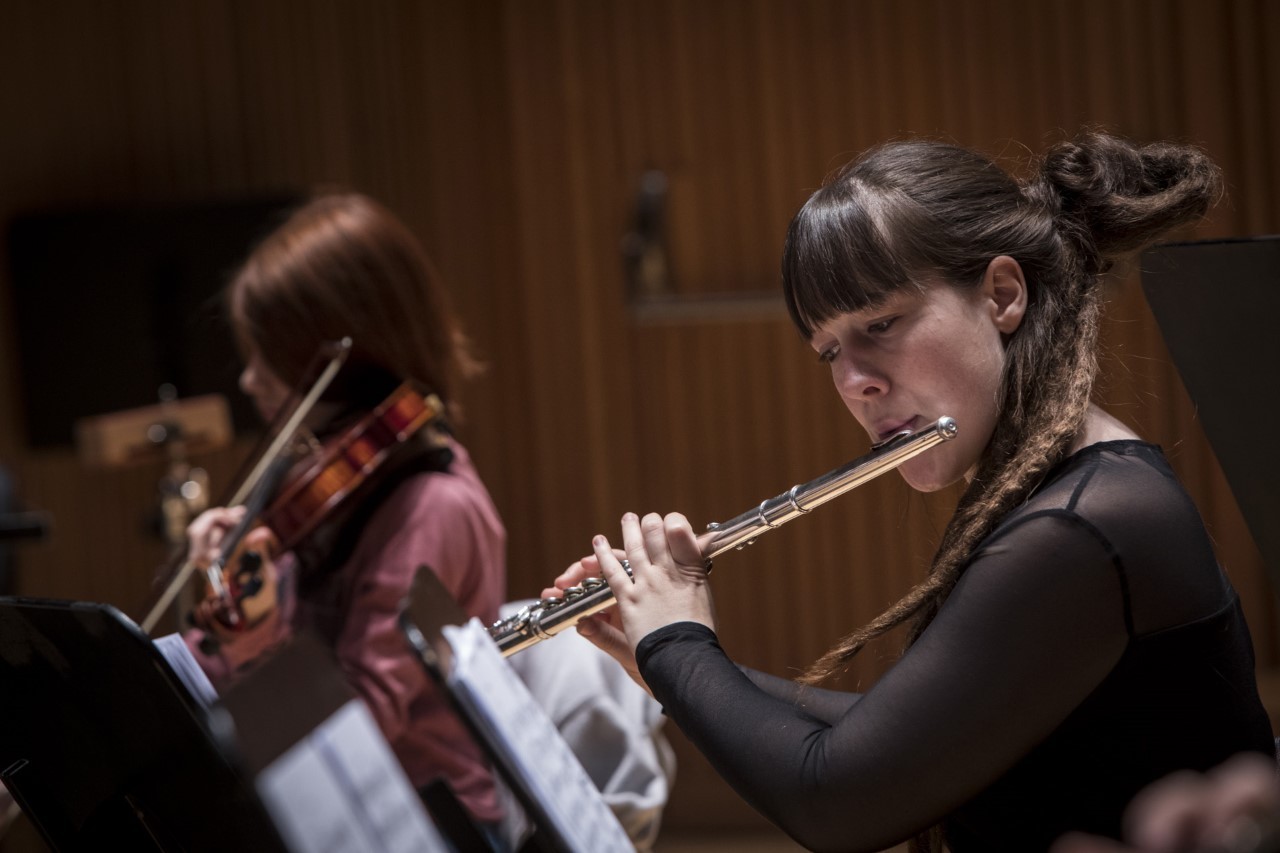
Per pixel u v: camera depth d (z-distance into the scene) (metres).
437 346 5.03
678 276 9.41
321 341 4.81
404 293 4.92
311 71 9.66
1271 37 8.76
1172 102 8.88
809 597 9.36
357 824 2.01
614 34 9.28
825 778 2.59
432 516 4.62
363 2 9.61
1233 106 8.84
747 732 2.70
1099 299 2.95
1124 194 3.01
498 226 9.68
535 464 9.74
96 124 9.63
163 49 9.62
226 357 8.78
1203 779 2.57
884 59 9.05
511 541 9.78
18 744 2.75
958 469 2.89
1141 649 2.59
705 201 9.33
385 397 4.99
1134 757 2.63
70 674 2.52
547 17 9.33
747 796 2.71
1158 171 3.07
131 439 7.83
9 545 6.95
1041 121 8.96
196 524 5.09
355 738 2.09
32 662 2.57
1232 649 2.67
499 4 9.51
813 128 9.17
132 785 2.60
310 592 4.75
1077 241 2.98
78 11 9.56
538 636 3.21
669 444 9.51
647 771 4.74
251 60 9.65
